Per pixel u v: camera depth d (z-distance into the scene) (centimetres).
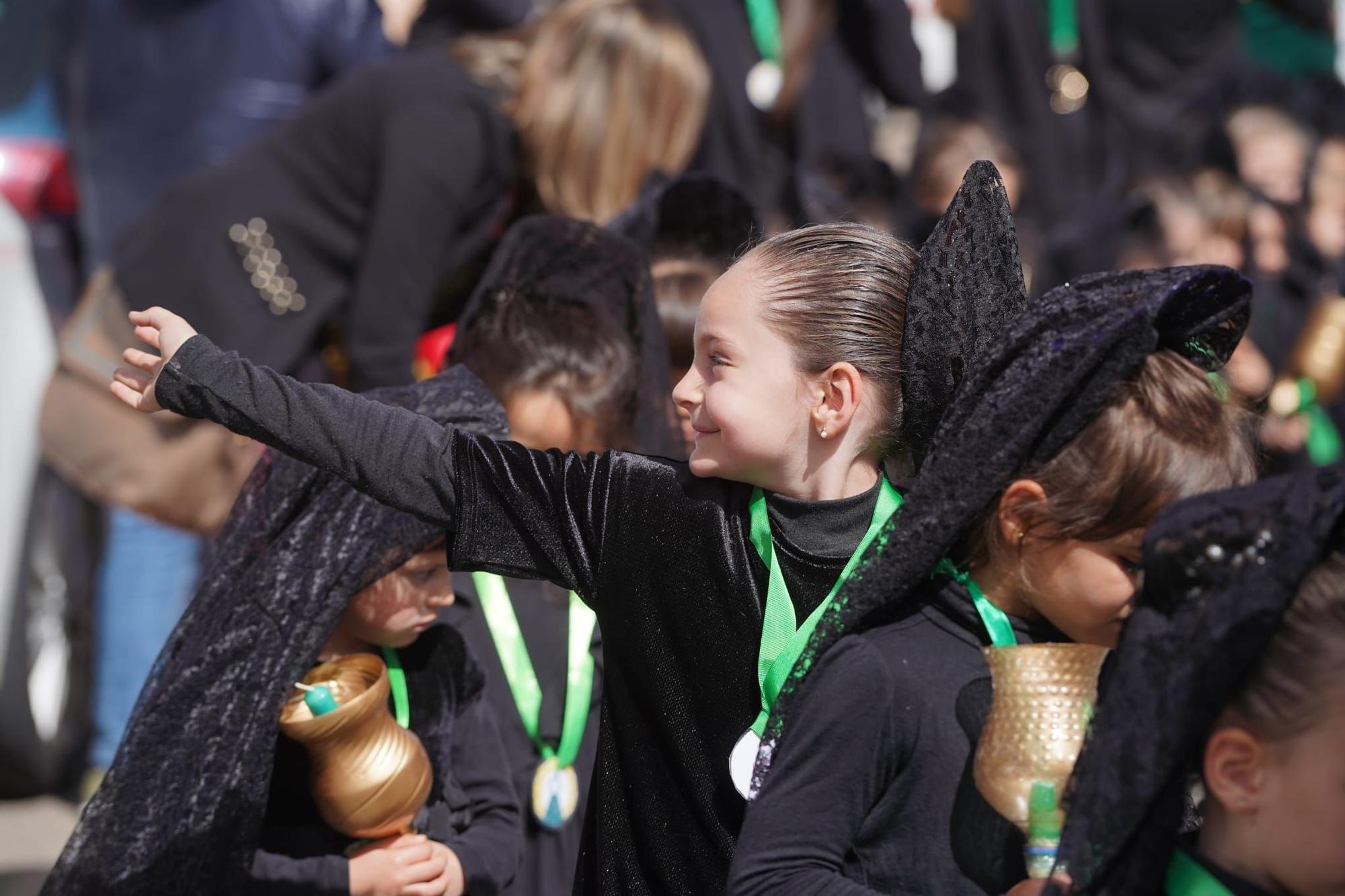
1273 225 1917
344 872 891
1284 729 592
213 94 1773
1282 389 1770
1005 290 791
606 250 1145
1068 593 721
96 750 1773
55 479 1752
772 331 764
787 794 697
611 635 795
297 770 923
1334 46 2788
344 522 900
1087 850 604
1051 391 698
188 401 770
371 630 938
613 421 1090
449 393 932
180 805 877
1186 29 2453
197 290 1488
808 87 1950
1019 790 691
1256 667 598
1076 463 705
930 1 2769
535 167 1491
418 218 1461
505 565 791
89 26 1784
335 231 1512
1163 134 2280
